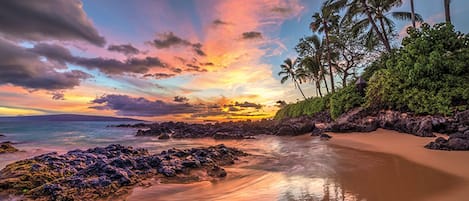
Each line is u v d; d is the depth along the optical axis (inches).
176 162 398.9
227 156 485.1
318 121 1263.5
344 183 291.6
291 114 1881.2
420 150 463.8
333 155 483.5
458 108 620.1
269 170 389.1
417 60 748.6
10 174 333.4
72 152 476.1
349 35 1534.2
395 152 474.0
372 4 1221.7
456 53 735.1
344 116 964.0
